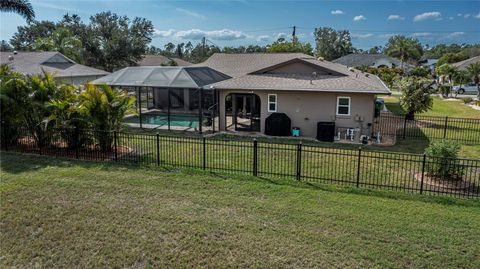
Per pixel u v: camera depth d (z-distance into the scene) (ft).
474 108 104.83
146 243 22.15
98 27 155.84
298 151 34.91
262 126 65.10
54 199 28.78
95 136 43.70
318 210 27.14
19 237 22.80
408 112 76.95
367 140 57.06
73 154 43.14
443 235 23.44
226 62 107.24
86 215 25.90
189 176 35.12
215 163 41.19
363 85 59.88
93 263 20.13
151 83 71.10
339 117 60.75
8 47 236.02
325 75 69.00
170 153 45.78
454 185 33.86
